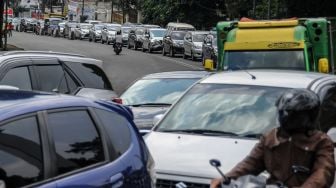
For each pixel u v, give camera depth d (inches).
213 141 303.9
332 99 339.0
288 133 207.5
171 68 1579.7
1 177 190.9
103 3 5196.9
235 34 697.6
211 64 745.6
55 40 3019.2
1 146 194.7
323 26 699.4
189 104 343.0
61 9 5561.0
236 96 339.0
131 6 4409.5
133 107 511.2
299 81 339.0
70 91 437.4
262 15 2314.2
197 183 277.0
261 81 346.6
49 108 218.8
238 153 289.4
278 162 208.1
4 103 211.2
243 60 688.4
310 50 700.7
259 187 201.0
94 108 242.2
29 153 202.7
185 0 3088.1
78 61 458.6
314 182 197.3
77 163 219.8
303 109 201.6
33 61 419.2
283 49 678.5
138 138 262.4
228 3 2640.3
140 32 2461.9
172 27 2311.8
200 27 3102.9
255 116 321.1
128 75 1385.3
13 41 2667.3
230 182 205.9
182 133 319.0
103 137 237.8
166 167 283.6
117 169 233.5
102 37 2871.6
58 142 215.5
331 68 759.7
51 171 207.0
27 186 196.7
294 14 1895.9
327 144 204.7
